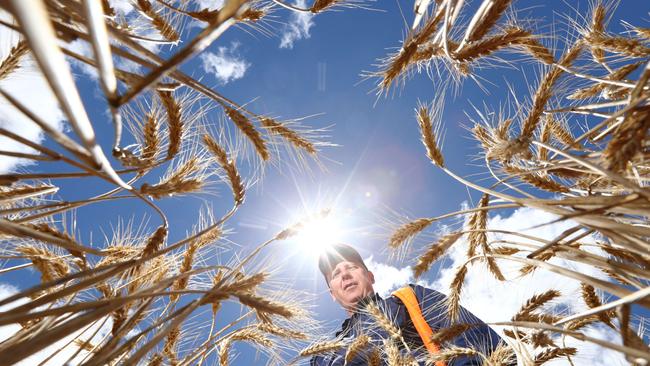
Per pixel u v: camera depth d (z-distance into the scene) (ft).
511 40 5.95
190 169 5.92
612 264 3.97
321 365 10.19
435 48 6.25
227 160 6.32
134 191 5.11
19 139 3.18
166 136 5.54
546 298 7.29
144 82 1.97
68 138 2.12
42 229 5.19
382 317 8.98
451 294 7.36
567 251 4.46
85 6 1.67
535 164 5.69
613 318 6.57
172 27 5.64
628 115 3.39
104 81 1.89
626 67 6.62
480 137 6.69
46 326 3.53
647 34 6.91
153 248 5.43
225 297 4.42
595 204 3.63
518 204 4.55
